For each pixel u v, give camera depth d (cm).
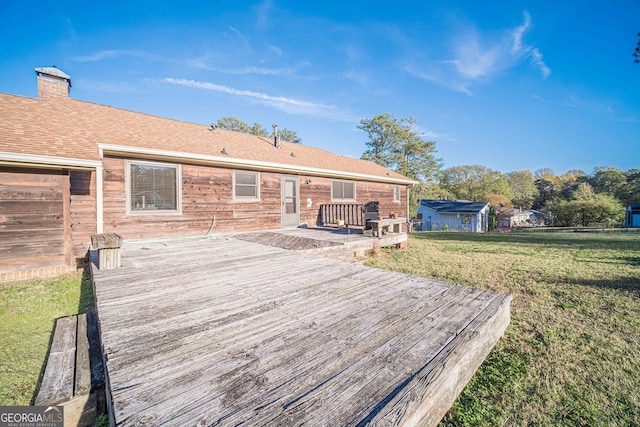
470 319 237
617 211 2605
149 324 220
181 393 137
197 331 208
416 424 131
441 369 159
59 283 473
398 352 180
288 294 297
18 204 485
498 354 250
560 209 2884
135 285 324
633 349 255
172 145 717
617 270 537
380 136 3064
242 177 862
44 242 504
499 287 446
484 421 177
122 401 130
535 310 350
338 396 136
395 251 796
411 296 295
